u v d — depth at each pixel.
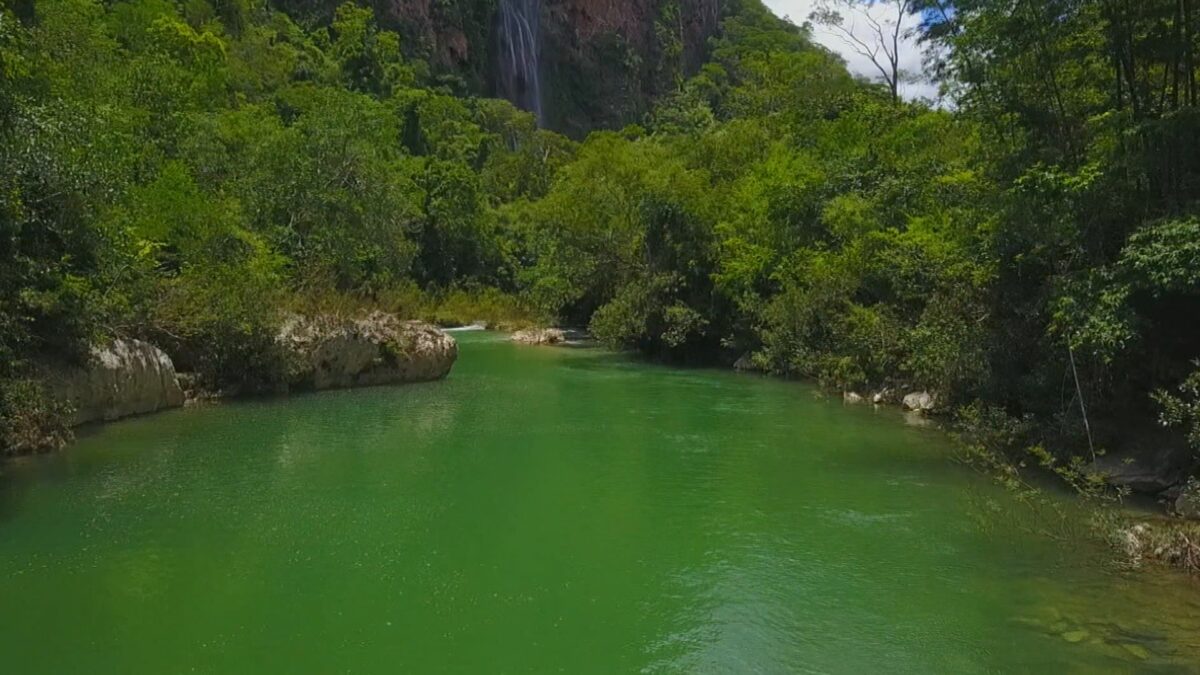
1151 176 12.37
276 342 20.81
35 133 12.91
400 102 67.75
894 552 9.98
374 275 35.72
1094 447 12.89
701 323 30.05
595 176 39.97
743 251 29.06
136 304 18.02
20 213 12.33
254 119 36.59
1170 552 9.41
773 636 7.78
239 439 15.63
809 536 10.59
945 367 16.69
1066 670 6.98
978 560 9.69
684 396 22.20
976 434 14.84
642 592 8.80
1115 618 8.02
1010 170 14.91
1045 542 10.29
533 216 52.06
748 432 17.11
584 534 10.64
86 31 26.52
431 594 8.66
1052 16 13.49
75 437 15.25
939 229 19.48
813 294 24.88
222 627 7.76
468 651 7.39
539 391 22.92
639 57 110.50
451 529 10.74
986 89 15.29
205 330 19.81
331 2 79.62
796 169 28.58
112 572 9.02
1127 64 13.00
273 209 32.22
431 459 14.43
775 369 26.58
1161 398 10.73
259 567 9.29
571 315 45.12
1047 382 13.81
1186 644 7.41
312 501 11.77
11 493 11.80
